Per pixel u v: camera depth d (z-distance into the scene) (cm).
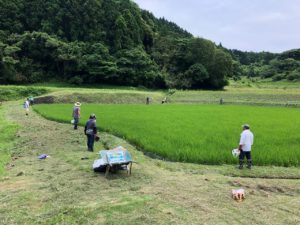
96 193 1210
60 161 1738
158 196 1166
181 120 3331
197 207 1070
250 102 6950
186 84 11150
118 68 10762
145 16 15062
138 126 2795
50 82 10631
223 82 11581
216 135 2308
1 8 11750
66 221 959
